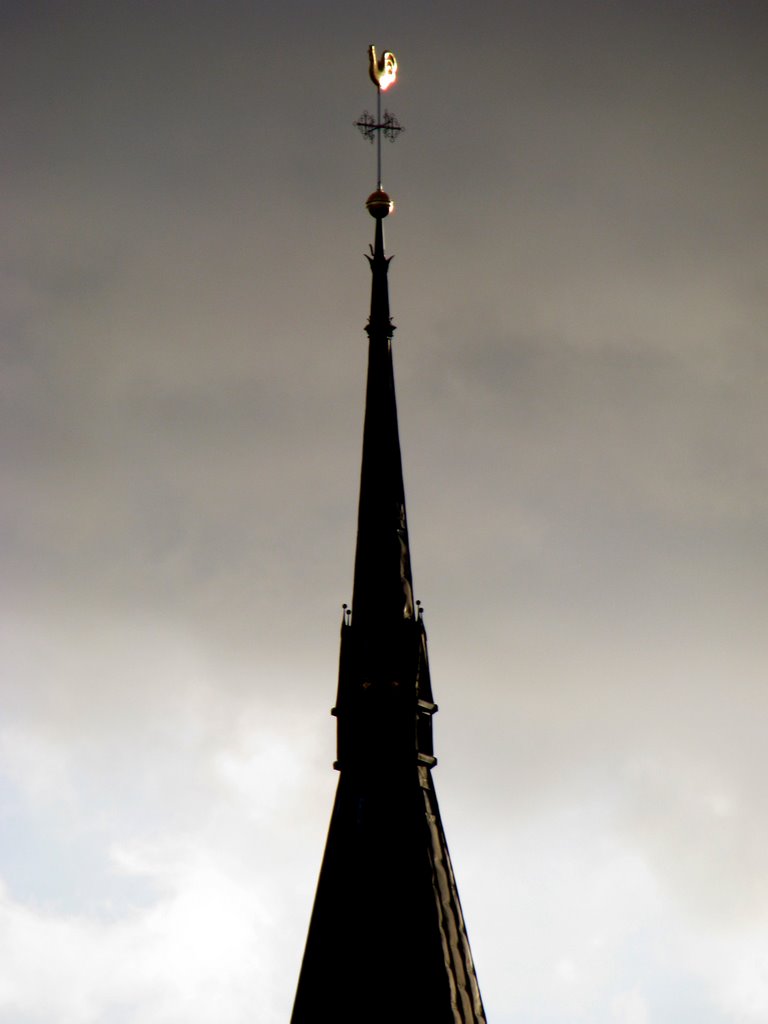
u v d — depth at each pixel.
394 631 97.44
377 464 101.94
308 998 90.50
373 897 91.88
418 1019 89.06
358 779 95.06
